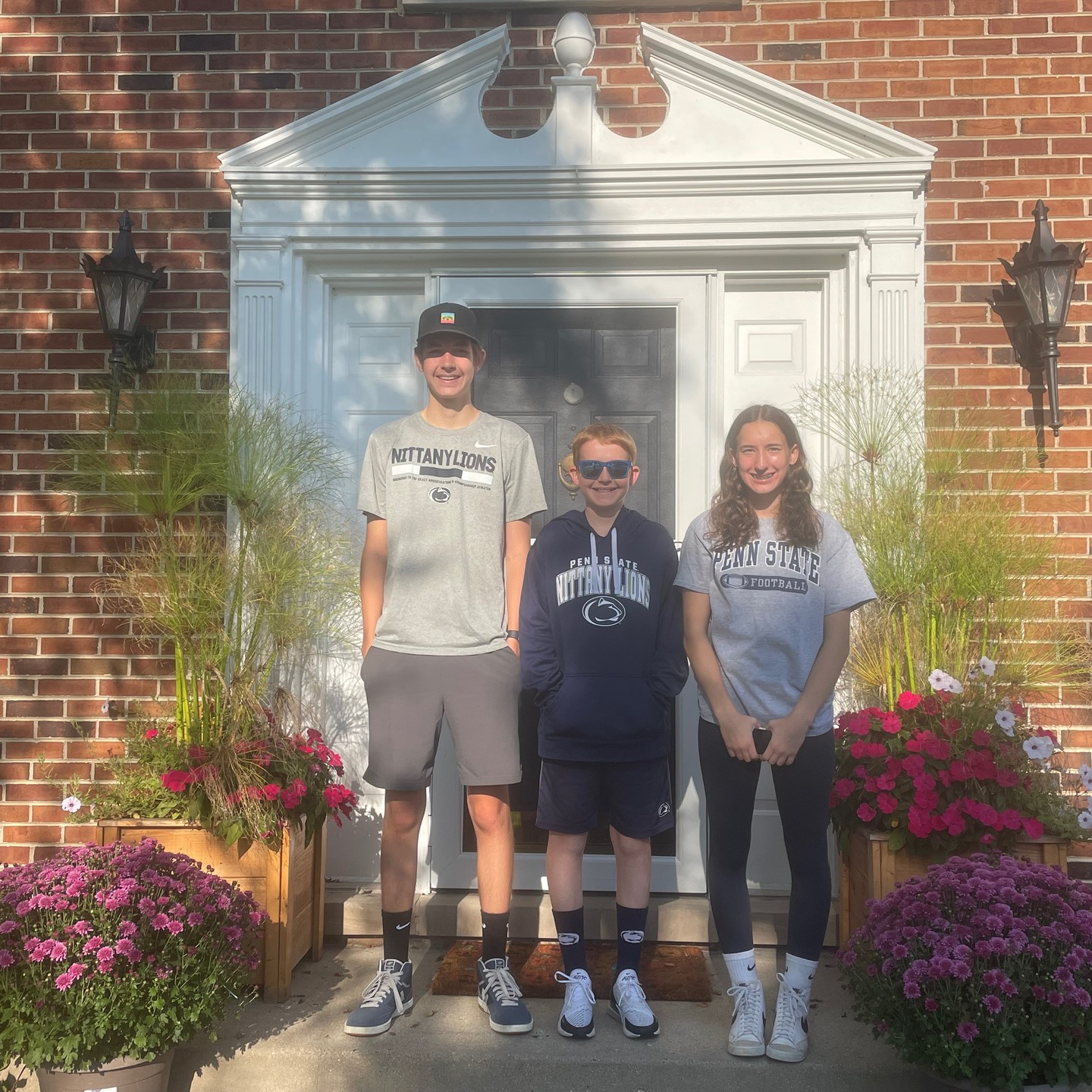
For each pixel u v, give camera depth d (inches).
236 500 127.3
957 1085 90.0
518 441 114.7
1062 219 140.9
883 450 130.2
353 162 145.3
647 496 146.0
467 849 142.3
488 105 147.0
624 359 147.7
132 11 149.3
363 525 150.4
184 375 143.6
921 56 143.5
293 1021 108.3
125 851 101.3
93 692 143.0
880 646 130.1
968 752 115.5
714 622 105.4
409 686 107.7
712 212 141.6
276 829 114.2
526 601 108.4
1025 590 135.6
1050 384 134.4
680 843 140.1
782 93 140.0
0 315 147.3
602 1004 112.3
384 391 151.1
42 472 145.7
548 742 106.2
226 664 129.6
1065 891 94.0
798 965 102.0
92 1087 91.1
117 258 138.1
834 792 118.8
